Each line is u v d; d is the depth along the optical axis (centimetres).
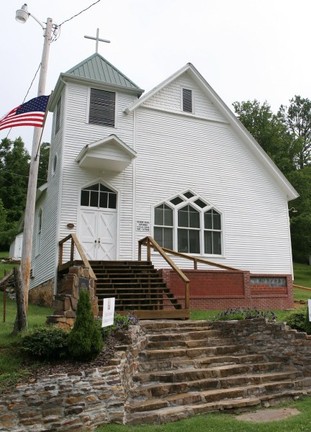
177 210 1686
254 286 1566
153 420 596
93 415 567
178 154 1739
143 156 1672
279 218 1888
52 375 571
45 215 1705
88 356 638
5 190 4697
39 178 4559
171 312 1068
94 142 1448
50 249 1542
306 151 4888
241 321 924
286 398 720
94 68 1709
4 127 964
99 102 1650
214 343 885
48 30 1030
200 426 571
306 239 3412
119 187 1600
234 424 583
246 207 1827
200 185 1753
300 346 817
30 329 729
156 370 752
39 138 953
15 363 623
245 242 1786
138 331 824
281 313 1383
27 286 877
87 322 648
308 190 3441
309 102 5447
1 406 525
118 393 595
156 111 1741
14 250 3212
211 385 716
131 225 1589
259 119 3794
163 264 1605
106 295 1156
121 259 1543
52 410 546
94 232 1530
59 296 821
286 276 1631
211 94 1839
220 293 1431
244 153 1881
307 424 586
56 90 1694
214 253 1728
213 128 1841
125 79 1736
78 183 1540
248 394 710
